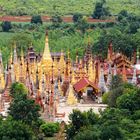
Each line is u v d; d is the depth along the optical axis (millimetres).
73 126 199625
